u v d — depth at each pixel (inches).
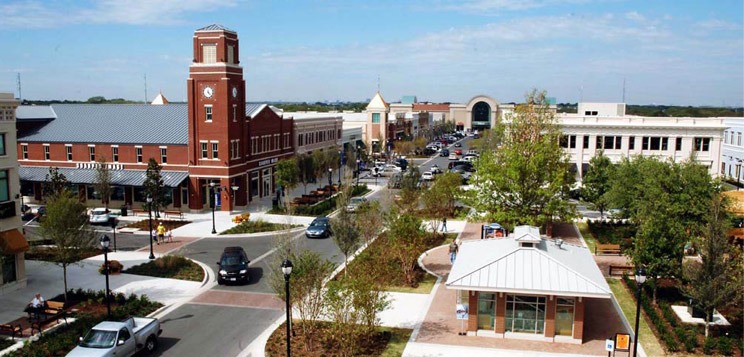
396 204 1854.1
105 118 2501.2
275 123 2669.8
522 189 1533.0
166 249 1635.1
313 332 1003.9
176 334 1007.0
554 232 1895.9
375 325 990.4
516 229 1085.8
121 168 2331.4
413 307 1144.8
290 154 2866.6
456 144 5841.5
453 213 2150.6
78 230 1172.5
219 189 2231.8
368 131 4650.6
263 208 2305.6
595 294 924.0
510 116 2094.0
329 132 3481.8
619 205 1734.7
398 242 1326.3
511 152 1574.8
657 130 2989.7
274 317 1093.1
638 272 858.1
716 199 1169.4
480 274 974.4
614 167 2004.2
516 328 993.5
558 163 1620.3
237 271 1296.8
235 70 2239.2
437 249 1637.6
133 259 1512.1
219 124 2191.2
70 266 1434.5
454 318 1084.5
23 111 2493.8
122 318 1047.6
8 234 1226.0
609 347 869.8
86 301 1155.9
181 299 1195.3
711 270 984.3
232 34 2237.9
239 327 1041.5
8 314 1096.8
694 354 928.3
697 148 2955.2
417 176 2212.1
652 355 925.8
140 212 2219.5
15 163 1264.8
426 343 962.7
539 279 956.6
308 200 2407.7
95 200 2324.1
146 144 2293.3
